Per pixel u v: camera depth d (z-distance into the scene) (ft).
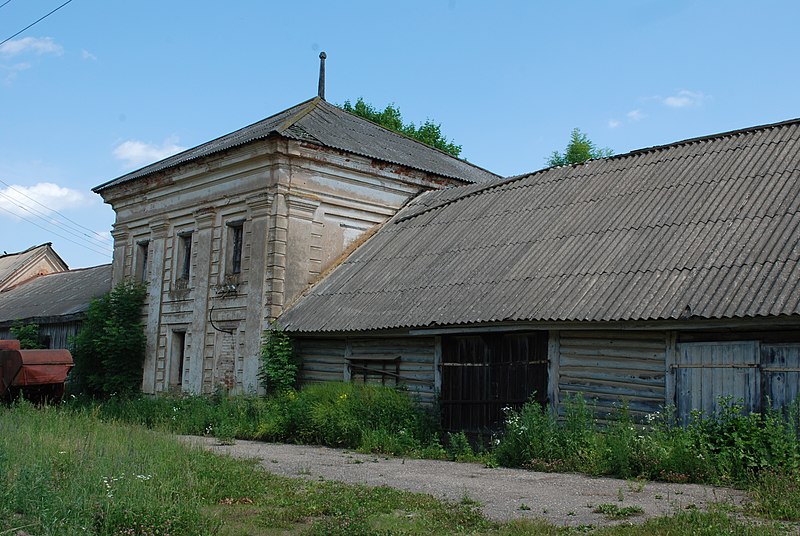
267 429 55.83
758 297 37.99
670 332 41.78
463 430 50.75
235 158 71.87
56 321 98.63
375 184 75.10
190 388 74.28
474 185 73.87
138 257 86.33
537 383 47.09
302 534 24.73
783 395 37.81
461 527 25.46
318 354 62.85
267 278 67.41
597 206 55.52
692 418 40.24
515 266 52.42
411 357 55.52
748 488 32.09
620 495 30.60
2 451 30.07
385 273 62.85
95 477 28.78
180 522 24.93
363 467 40.83
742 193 48.14
